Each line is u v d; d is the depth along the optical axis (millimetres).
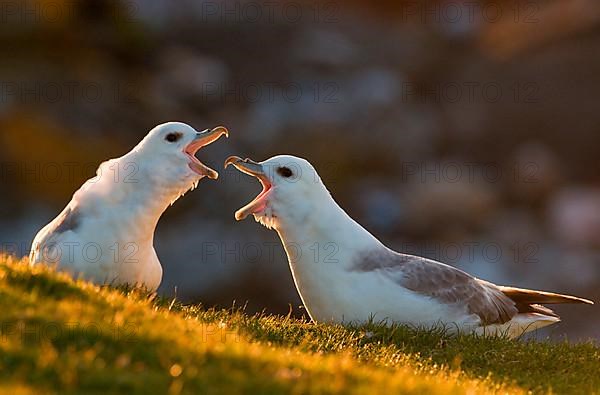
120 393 7793
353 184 31219
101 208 11398
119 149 28875
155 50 35562
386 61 38125
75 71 31531
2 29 32062
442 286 11727
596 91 35688
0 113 28250
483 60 38094
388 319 11578
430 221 29703
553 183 32438
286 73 36469
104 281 11414
